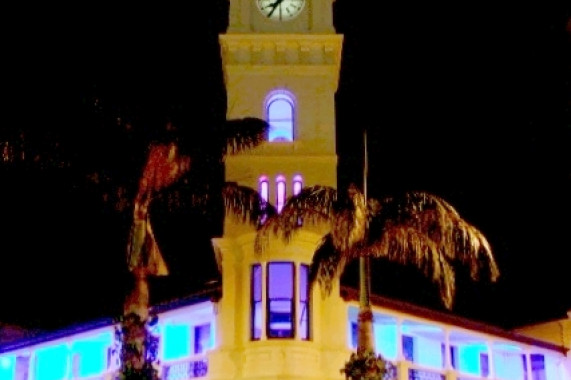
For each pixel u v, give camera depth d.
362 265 31.86
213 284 40.41
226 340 37.41
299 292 37.25
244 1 41.72
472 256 31.28
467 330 41.81
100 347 43.50
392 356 41.81
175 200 32.19
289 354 36.31
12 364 45.84
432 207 31.55
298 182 39.44
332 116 40.62
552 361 46.34
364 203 31.50
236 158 39.56
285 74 40.94
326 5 41.91
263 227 32.22
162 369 39.34
